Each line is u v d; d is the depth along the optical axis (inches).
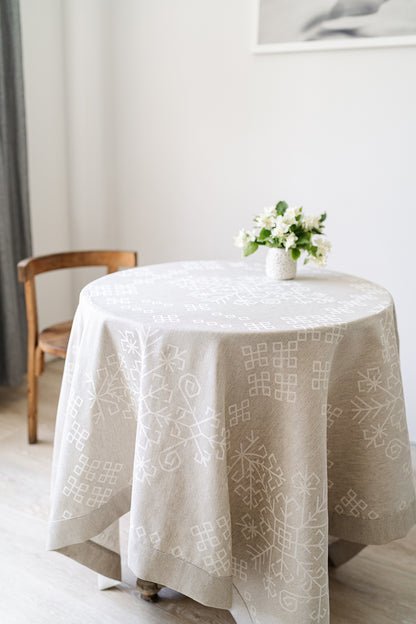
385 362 52.1
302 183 97.0
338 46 87.7
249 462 49.3
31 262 83.1
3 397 104.2
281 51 92.0
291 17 90.0
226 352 44.9
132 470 55.0
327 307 53.8
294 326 46.7
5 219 95.5
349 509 55.9
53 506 53.7
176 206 110.0
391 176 90.0
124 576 61.3
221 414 44.9
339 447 55.1
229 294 58.6
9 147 98.3
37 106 108.2
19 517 69.8
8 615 54.7
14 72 94.8
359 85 88.8
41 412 98.5
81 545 55.4
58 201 117.2
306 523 46.2
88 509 52.9
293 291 60.6
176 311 51.3
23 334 107.7
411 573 62.3
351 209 94.0
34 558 63.1
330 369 48.3
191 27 99.9
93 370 50.5
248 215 103.3
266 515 49.1
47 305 119.4
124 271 69.3
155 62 104.7
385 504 54.2
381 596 58.5
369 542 55.4
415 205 89.4
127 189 114.3
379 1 83.6
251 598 51.3
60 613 55.3
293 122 95.3
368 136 90.1
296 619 47.5
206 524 45.7
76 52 109.1
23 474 79.1
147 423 46.6
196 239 109.7
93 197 116.8
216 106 101.3
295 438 46.4
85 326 53.2
